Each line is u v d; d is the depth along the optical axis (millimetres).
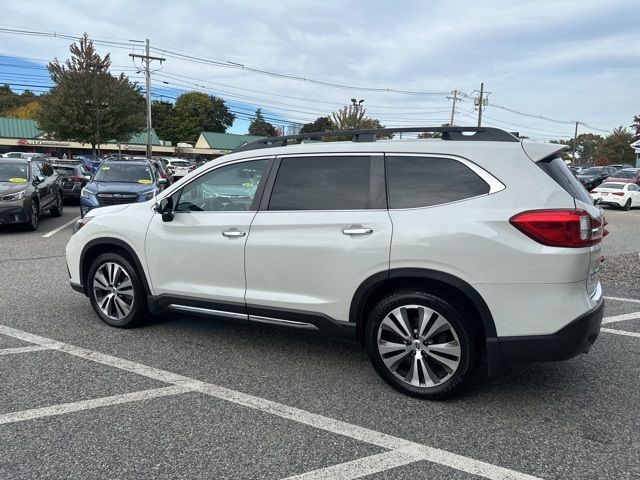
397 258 3523
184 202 4582
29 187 11453
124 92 35250
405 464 2846
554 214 3203
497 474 2762
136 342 4672
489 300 3311
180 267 4469
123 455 2891
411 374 3635
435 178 3594
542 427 3268
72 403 3484
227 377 3959
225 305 4246
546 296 3213
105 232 4871
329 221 3770
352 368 4176
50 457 2859
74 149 64188
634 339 4984
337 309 3789
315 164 3992
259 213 4098
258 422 3281
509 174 3404
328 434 3150
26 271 7516
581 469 2814
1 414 3318
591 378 4047
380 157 3783
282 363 4254
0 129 59750
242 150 4453
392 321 3635
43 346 4527
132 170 12688
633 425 3309
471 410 3482
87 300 6008
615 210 23609
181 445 3002
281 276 3965
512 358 3332
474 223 3344
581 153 90438
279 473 2746
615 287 7305
